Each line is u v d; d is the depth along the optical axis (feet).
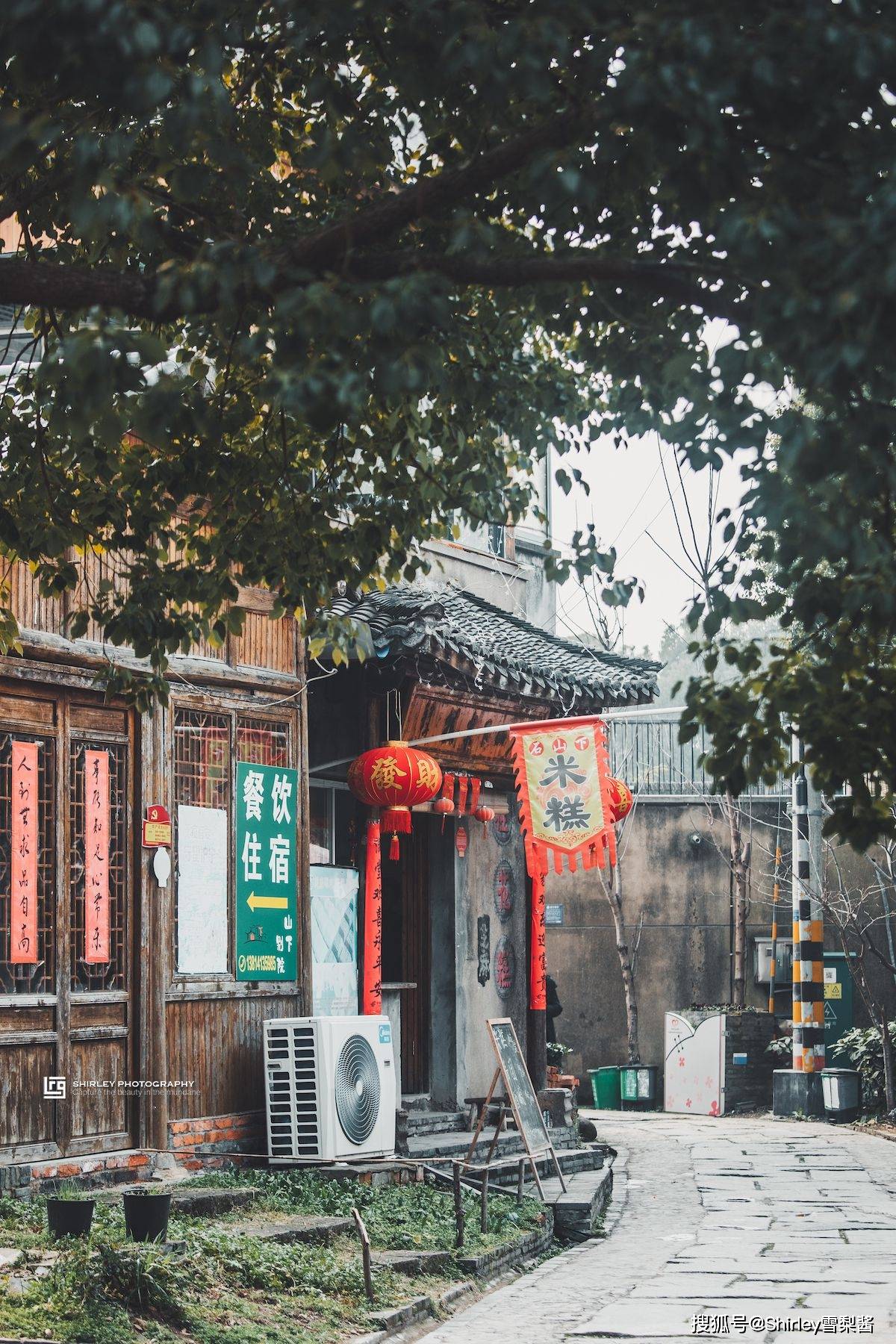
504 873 64.28
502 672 55.31
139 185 20.81
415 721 55.06
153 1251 29.09
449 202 20.34
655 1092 98.58
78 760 40.65
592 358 26.35
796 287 17.28
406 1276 35.99
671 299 21.18
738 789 21.20
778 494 19.74
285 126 28.27
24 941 38.50
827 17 17.53
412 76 21.08
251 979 46.11
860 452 18.15
